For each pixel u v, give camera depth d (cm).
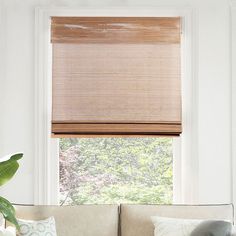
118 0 346
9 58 344
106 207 304
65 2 347
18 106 342
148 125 343
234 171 340
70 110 343
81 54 346
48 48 346
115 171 351
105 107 344
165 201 348
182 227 280
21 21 345
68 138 352
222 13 347
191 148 341
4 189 339
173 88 344
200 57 345
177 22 347
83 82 345
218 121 343
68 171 350
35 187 339
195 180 339
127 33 346
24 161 340
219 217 298
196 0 347
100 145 351
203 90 344
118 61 345
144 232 294
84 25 346
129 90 344
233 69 345
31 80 344
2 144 340
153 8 345
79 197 350
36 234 276
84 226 298
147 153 351
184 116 345
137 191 350
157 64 345
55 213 300
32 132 342
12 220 260
